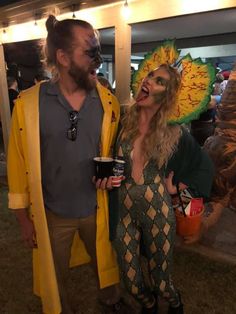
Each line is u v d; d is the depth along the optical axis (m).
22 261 2.67
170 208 1.61
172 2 2.61
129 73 3.22
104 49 7.39
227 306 2.08
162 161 1.53
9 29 4.62
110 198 1.60
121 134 1.57
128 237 1.63
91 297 2.22
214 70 1.57
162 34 5.84
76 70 1.33
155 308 1.85
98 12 3.27
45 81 1.47
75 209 1.54
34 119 1.40
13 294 2.27
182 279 2.35
